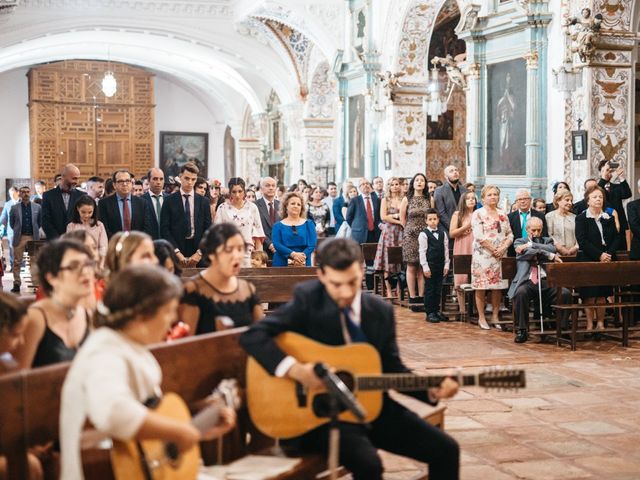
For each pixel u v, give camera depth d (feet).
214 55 88.89
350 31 66.28
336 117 85.25
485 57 46.75
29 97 110.63
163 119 119.24
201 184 39.63
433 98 56.95
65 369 10.67
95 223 29.99
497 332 34.32
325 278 12.42
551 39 42.37
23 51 93.35
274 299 23.44
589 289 32.37
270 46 84.17
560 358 28.78
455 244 37.88
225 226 14.47
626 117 40.78
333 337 12.59
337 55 67.05
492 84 46.37
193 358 12.50
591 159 40.16
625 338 30.96
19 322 11.44
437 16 62.90
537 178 43.04
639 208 34.06
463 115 73.87
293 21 71.56
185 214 31.94
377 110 61.46
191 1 79.87
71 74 109.81
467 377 11.67
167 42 90.43
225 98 109.29
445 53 69.26
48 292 12.71
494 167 46.44
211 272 14.73
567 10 41.01
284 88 85.81
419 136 60.29
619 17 40.19
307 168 84.69
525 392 23.89
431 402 12.42
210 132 121.60
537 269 32.07
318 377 11.50
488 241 34.22
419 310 40.81
